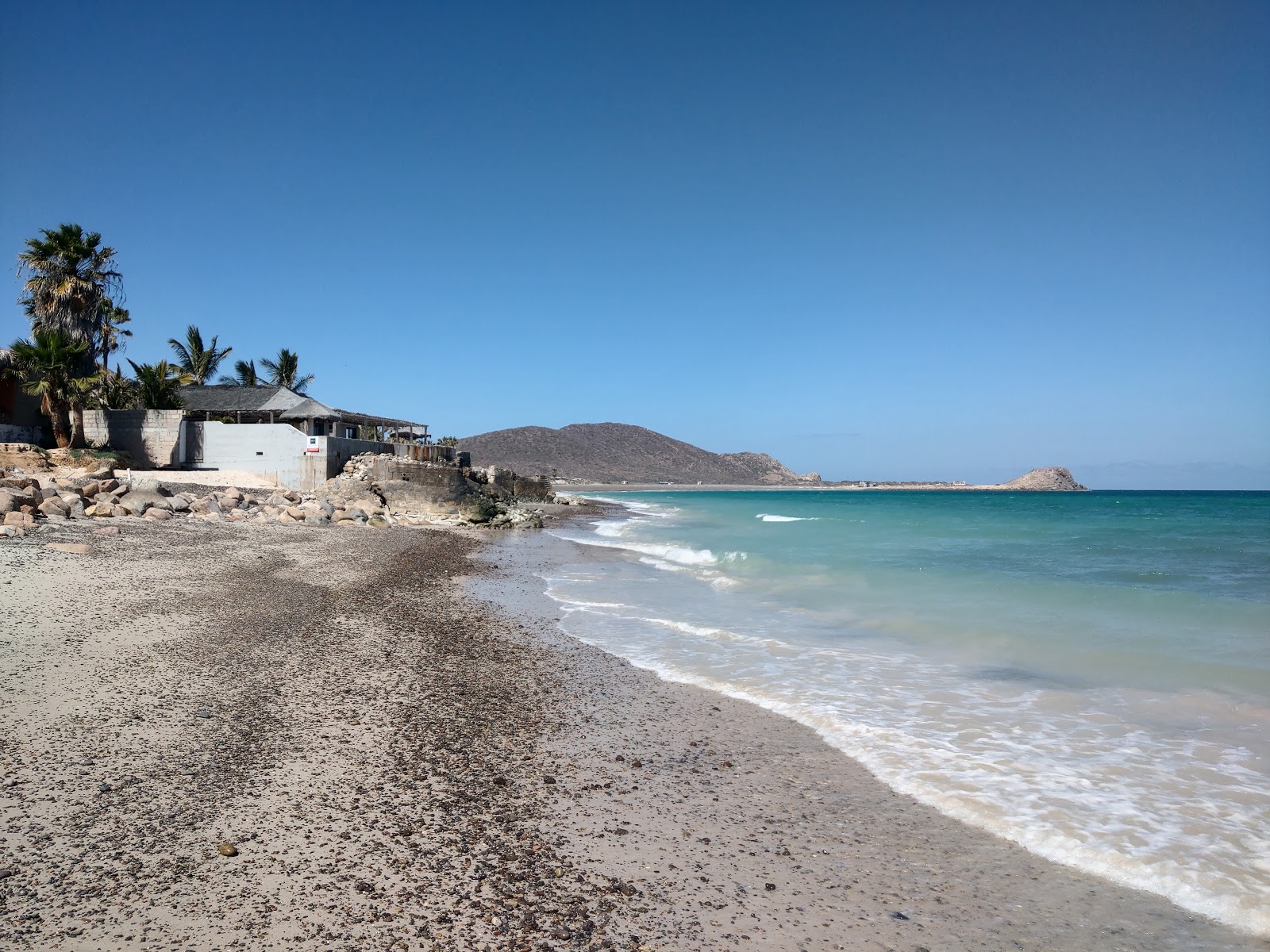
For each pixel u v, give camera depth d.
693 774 6.86
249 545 20.55
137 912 4.21
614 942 4.25
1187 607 14.41
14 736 6.63
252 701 8.04
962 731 7.95
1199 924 4.61
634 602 15.94
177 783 5.94
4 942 3.86
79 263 35.16
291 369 61.75
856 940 4.38
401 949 4.02
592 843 5.46
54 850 4.84
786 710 8.70
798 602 15.84
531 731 7.85
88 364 36.91
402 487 35.91
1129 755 7.25
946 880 5.11
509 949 4.10
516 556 24.73
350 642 11.04
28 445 29.33
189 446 34.72
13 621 10.34
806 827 5.86
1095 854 5.46
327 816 5.56
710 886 4.94
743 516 54.72
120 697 7.82
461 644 11.50
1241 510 61.44
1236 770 6.86
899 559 23.39
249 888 4.54
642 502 85.81
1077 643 11.68
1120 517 49.50
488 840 5.39
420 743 7.20
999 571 19.91
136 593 12.87
